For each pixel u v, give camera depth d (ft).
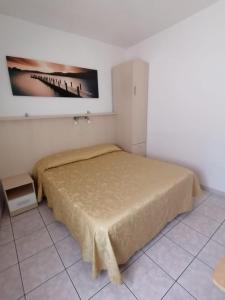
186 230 5.71
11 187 6.39
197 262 4.53
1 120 6.72
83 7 6.26
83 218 4.17
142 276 4.20
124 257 4.18
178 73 8.13
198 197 7.30
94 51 9.13
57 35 7.80
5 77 6.82
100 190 5.29
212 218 6.29
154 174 6.29
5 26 6.54
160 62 8.76
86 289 3.94
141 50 9.50
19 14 6.51
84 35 8.52
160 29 8.14
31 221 6.32
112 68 9.94
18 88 7.12
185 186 6.01
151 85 9.52
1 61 6.66
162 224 5.25
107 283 4.08
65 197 5.06
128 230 4.11
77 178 6.24
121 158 8.43
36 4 5.98
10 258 4.78
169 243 5.19
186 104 8.13
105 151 9.15
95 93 9.57
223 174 7.48
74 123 8.90
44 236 5.58
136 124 9.70
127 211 4.19
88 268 4.45
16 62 6.91
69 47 8.23
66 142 8.79
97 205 4.49
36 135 7.76
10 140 7.11
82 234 4.26
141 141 10.29
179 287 3.93
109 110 10.50
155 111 9.66
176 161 9.18
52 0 5.80
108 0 5.93
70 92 8.61
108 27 7.80
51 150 8.34
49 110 8.13
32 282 4.12
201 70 7.28
